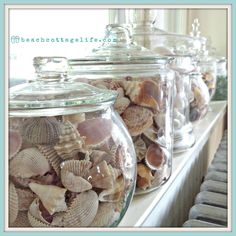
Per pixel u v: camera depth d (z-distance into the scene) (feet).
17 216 1.19
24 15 2.17
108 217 1.29
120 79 1.76
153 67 1.84
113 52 1.87
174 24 5.27
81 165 1.20
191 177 2.76
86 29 2.69
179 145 2.60
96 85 1.73
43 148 1.18
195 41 3.94
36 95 1.26
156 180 1.84
